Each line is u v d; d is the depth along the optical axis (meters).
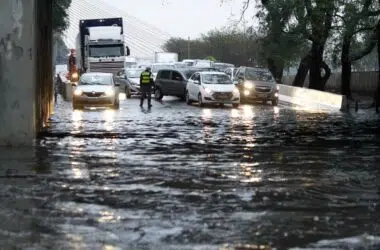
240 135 35.66
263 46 78.75
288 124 43.44
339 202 18.05
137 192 19.17
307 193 19.31
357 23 59.41
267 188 20.03
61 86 81.75
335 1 59.19
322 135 36.62
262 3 71.38
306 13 65.69
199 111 53.94
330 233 14.58
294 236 14.28
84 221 15.53
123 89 76.38
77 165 24.28
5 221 15.48
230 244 13.59
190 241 13.79
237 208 17.11
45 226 15.01
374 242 13.86
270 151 29.12
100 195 18.67
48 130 37.00
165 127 39.50
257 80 67.56
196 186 20.22
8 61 28.91
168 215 16.20
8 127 29.30
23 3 28.64
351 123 45.31
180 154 27.66
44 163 24.67
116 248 13.23
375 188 20.27
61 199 18.06
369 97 83.69
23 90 29.16
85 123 41.62
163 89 69.25
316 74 79.88
